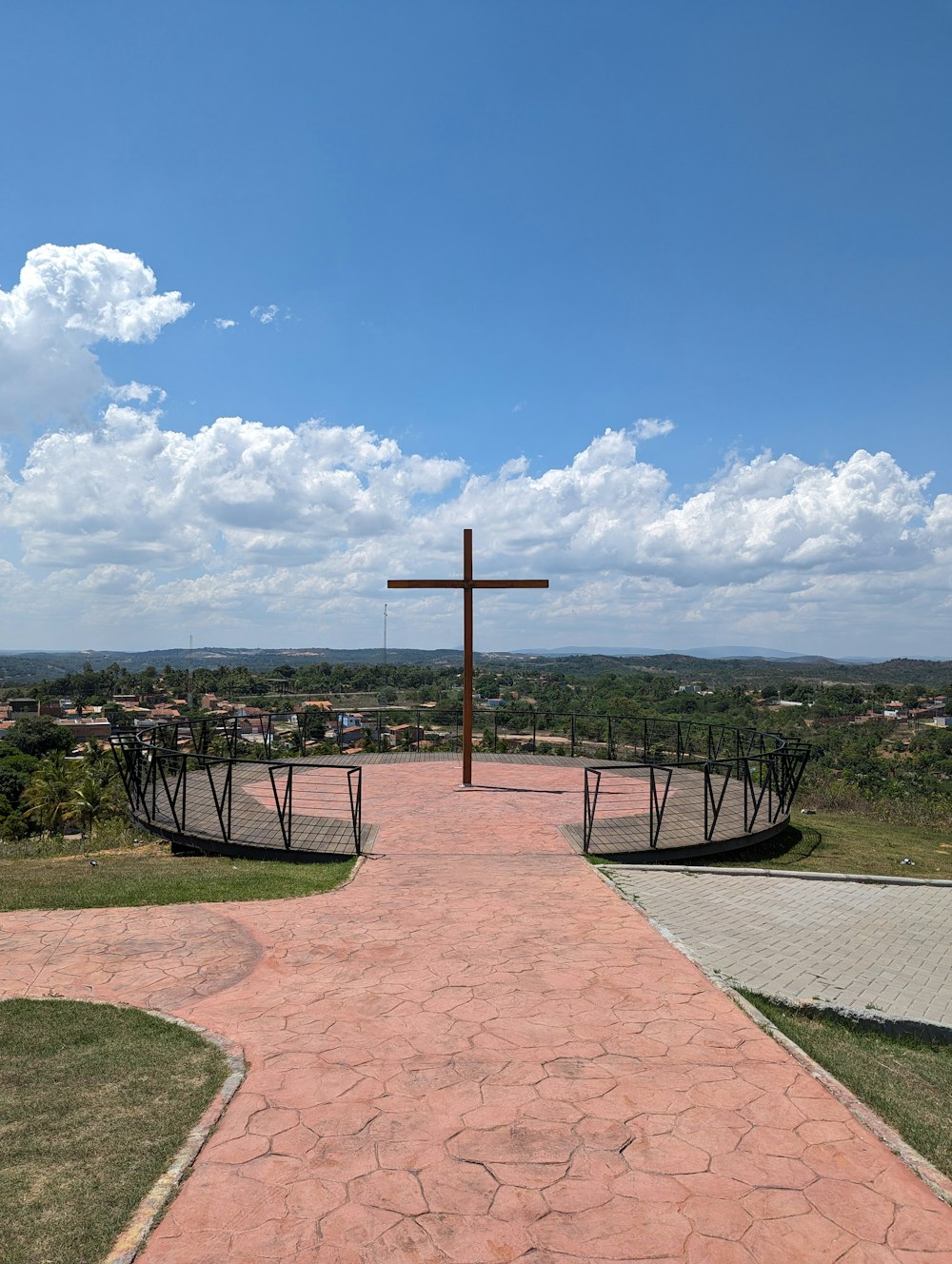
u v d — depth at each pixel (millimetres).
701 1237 2969
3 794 39125
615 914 7121
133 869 8977
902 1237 3000
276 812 11461
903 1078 4566
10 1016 4906
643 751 19125
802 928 7148
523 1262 2822
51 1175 3291
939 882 8781
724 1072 4250
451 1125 3691
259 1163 3385
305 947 6195
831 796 14742
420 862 9117
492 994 5258
